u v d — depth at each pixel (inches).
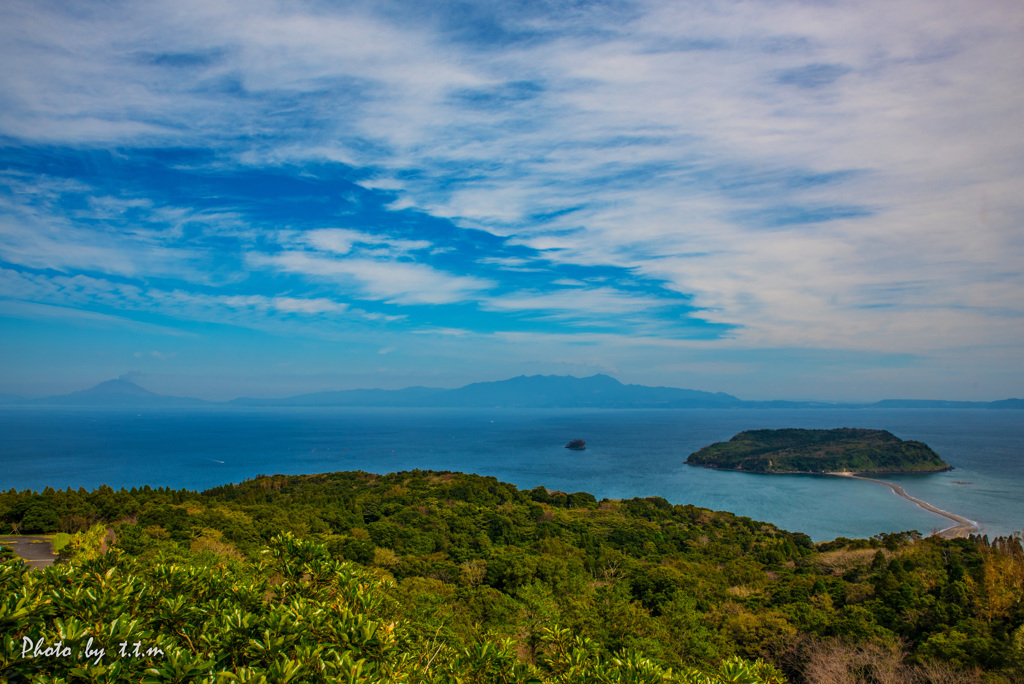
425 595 1002.1
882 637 1018.1
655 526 2847.0
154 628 258.1
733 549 2573.8
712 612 1306.6
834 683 906.7
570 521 2738.7
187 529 1795.0
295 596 299.9
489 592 1179.9
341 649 247.0
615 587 1371.8
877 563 1701.5
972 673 863.7
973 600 1142.3
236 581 316.8
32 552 1373.0
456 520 2485.2
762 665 363.6
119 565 313.3
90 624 227.8
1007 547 1756.9
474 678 311.9
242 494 3058.6
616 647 900.0
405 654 281.0
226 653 236.8
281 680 209.2
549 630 371.9
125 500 2025.1
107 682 203.0
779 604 1392.7
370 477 3531.0
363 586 306.2
